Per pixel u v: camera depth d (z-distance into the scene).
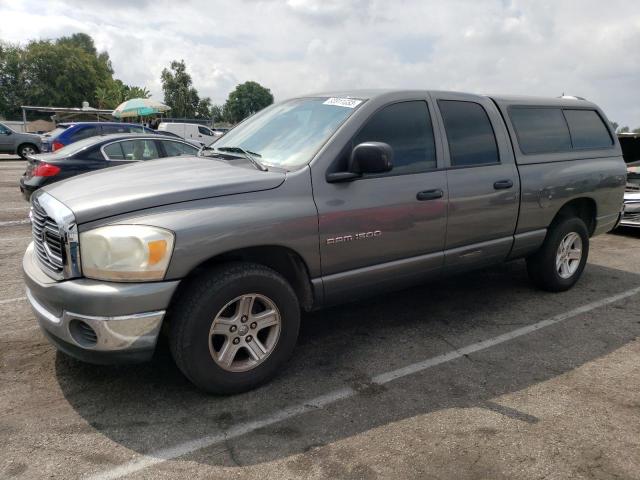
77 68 68.19
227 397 3.21
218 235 2.94
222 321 3.09
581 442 2.81
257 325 3.23
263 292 3.17
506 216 4.46
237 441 2.78
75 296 2.76
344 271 3.56
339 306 4.83
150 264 2.77
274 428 2.90
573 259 5.33
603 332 4.32
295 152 3.54
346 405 3.15
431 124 4.02
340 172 3.45
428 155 3.95
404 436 2.84
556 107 5.11
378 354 3.86
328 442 2.78
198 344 2.97
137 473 2.51
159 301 2.82
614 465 2.63
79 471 2.52
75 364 3.57
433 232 3.95
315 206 3.31
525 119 4.77
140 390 3.27
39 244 3.24
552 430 2.92
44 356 3.67
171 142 9.35
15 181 13.81
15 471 2.50
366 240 3.58
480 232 4.30
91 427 2.87
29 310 4.52
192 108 73.88
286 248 3.24
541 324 4.47
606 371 3.63
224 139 4.34
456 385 3.41
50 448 2.68
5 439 2.74
